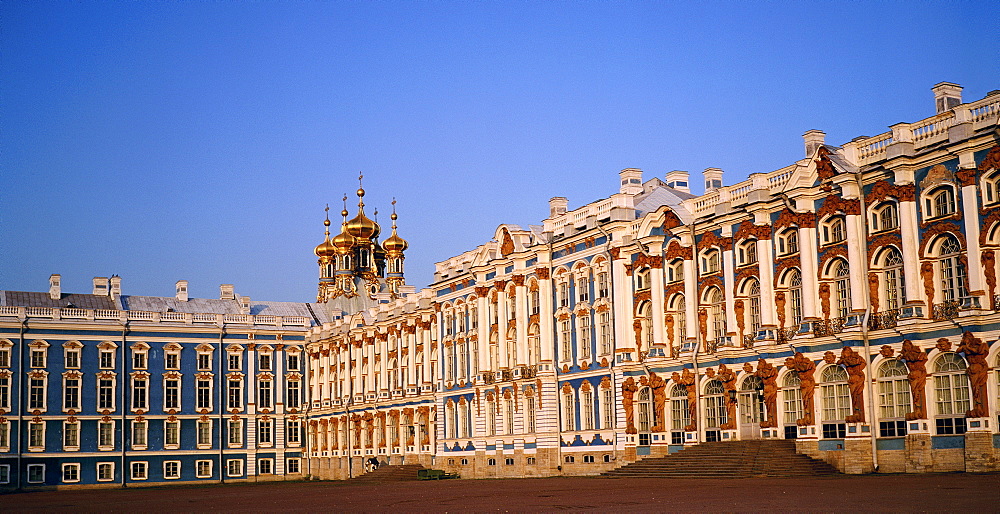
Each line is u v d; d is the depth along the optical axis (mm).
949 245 52500
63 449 110750
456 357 91375
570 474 75188
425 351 96625
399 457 101188
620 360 70750
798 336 58250
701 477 58406
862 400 55188
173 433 115875
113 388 113688
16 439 109000
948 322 51344
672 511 34250
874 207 55719
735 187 64562
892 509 31625
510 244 83125
